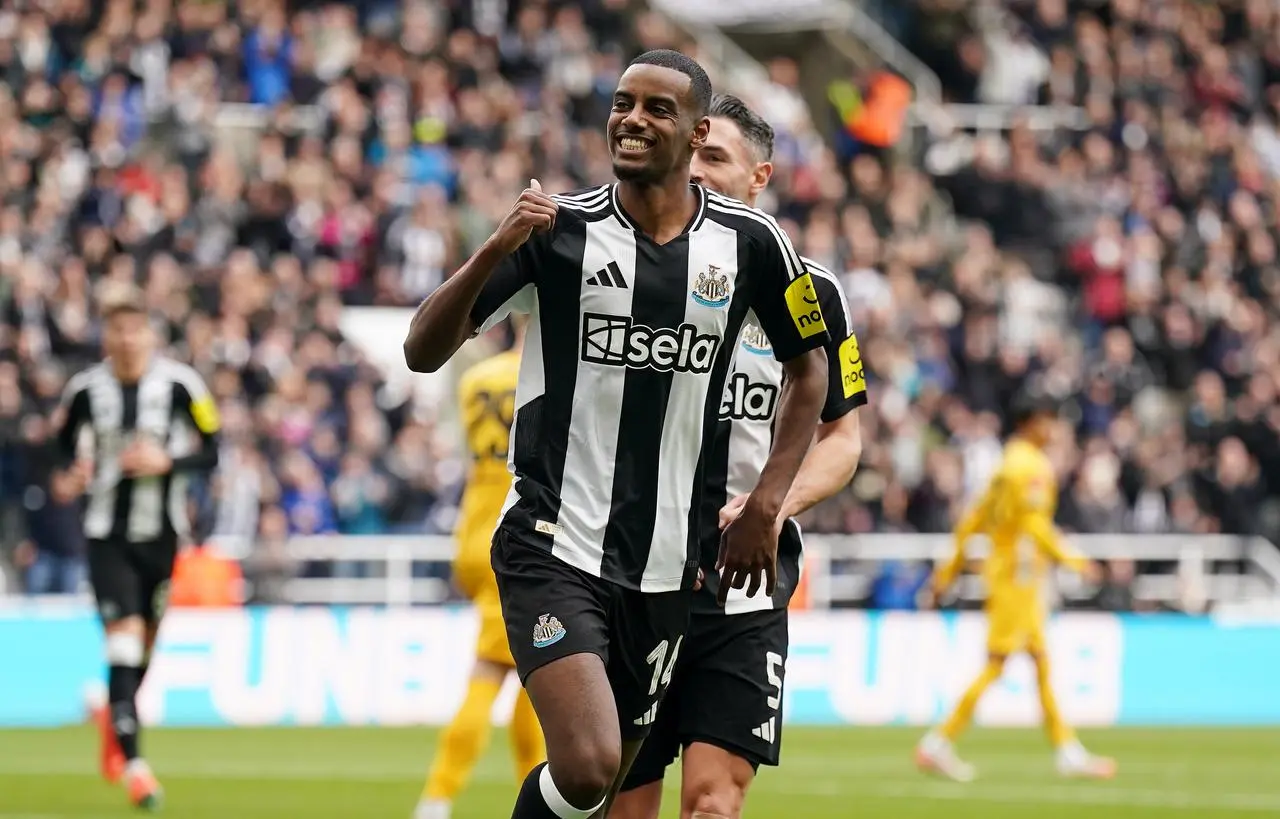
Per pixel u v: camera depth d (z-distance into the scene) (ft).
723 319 39.42
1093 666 133.80
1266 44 207.62
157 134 154.61
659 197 39.01
